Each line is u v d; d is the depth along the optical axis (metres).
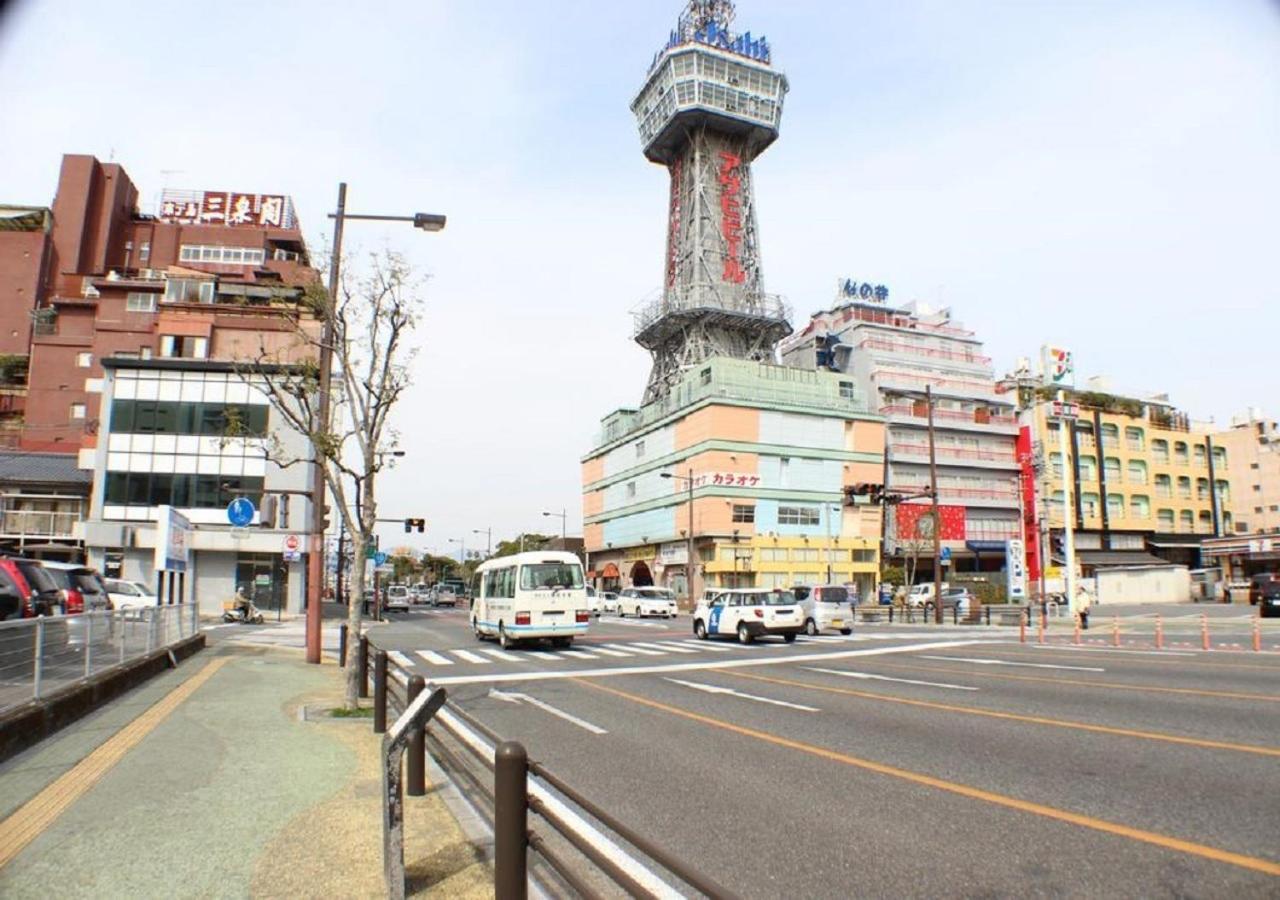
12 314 60.19
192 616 19.11
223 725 9.37
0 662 7.67
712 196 74.94
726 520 57.28
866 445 64.12
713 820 5.82
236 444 40.28
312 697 11.86
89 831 5.43
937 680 13.60
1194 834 5.17
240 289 45.47
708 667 16.55
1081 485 75.31
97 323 49.91
